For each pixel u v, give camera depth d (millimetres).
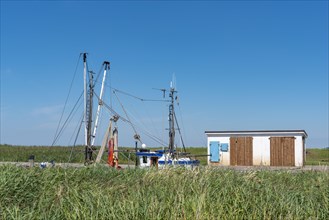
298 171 17688
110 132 23469
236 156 33062
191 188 11477
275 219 10242
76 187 11805
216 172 14461
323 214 10633
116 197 11078
